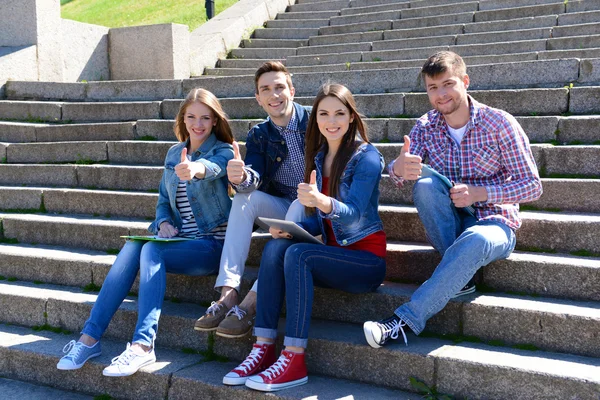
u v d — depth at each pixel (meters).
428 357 2.77
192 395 2.98
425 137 3.32
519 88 5.08
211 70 8.63
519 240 3.42
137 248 3.39
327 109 3.09
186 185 3.54
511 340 2.89
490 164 3.13
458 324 3.01
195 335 3.37
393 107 5.09
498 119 3.07
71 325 3.78
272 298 2.96
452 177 3.23
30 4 7.77
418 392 2.79
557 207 3.69
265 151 3.53
